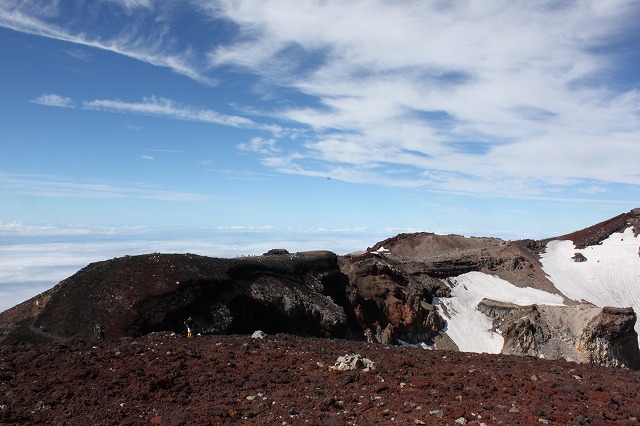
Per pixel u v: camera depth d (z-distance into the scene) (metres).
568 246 116.62
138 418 12.03
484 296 84.00
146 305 34.22
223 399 13.44
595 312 67.31
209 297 39.00
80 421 11.73
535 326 68.56
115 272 37.34
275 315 44.72
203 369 16.08
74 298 34.50
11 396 13.06
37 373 15.05
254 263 48.06
